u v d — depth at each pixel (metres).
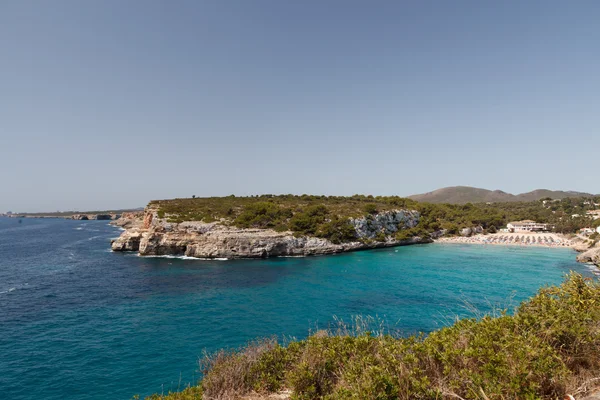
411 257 74.50
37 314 32.88
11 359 22.75
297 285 46.31
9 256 71.75
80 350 24.12
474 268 59.56
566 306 7.54
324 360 8.11
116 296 40.09
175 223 74.56
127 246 78.44
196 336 26.78
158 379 19.91
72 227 181.88
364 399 5.67
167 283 47.41
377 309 34.03
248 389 8.77
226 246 70.44
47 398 18.16
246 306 35.72
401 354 7.12
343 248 81.56
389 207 110.25
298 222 79.81
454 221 133.88
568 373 5.78
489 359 5.94
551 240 107.50
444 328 8.20
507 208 194.75
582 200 194.88
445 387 5.96
